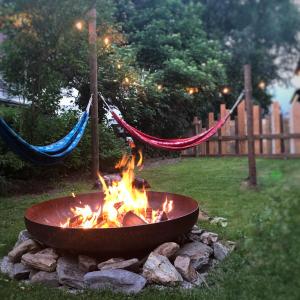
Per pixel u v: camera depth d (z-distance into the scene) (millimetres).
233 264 1330
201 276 2654
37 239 2926
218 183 3486
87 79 7188
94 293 2432
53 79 5812
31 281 2666
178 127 5773
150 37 4773
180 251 2918
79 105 7914
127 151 7527
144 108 7113
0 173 6250
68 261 2811
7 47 4922
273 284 1038
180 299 2299
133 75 7469
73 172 7355
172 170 5152
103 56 7680
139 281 2490
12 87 5746
